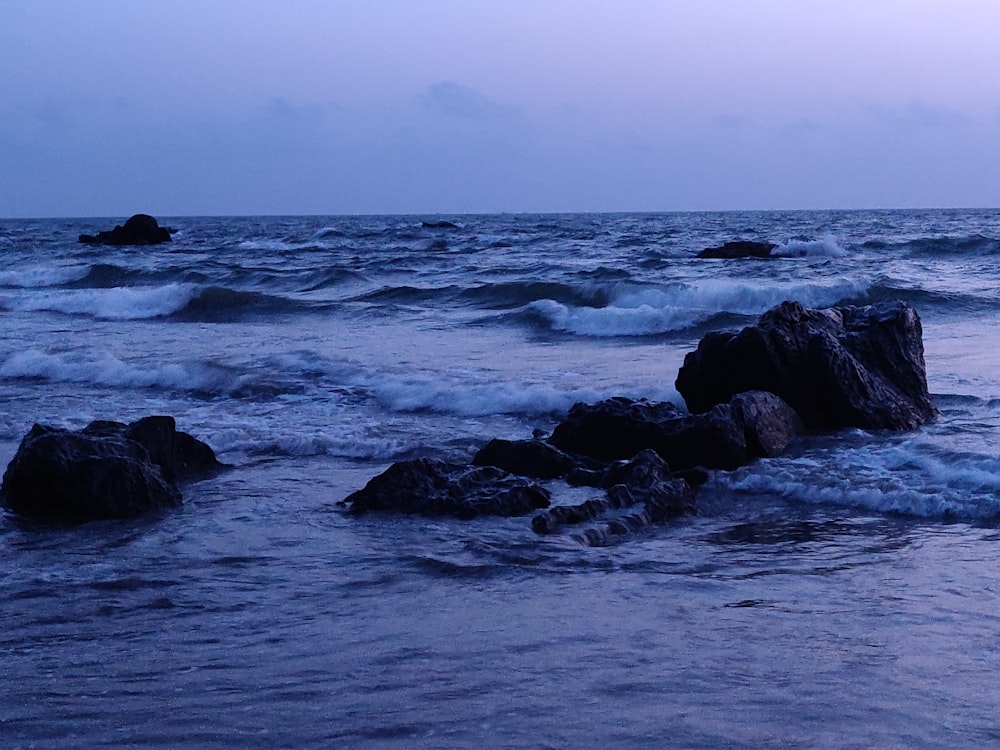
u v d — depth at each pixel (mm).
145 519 8570
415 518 8391
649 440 10016
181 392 14914
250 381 14883
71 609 6312
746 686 4812
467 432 11852
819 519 8164
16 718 4637
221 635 5754
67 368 16562
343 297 28344
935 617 5754
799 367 11008
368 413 13117
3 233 93375
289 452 11141
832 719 4445
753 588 6383
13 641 5750
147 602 6418
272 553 7516
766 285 25688
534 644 5441
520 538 7688
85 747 4316
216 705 4723
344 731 4406
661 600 6168
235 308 26156
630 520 8070
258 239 71750
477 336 20141
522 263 38469
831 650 5270
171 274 34750
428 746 4246
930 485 8680
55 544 7859
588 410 10477
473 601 6242
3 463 10664
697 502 8812
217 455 11070
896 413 10961
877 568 6770
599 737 4297
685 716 4492
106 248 62000
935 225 81250
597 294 26000
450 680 4953
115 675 5160
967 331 18703
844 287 23859
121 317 26234
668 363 15859
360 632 5727
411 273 34781
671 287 24688
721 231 70938
